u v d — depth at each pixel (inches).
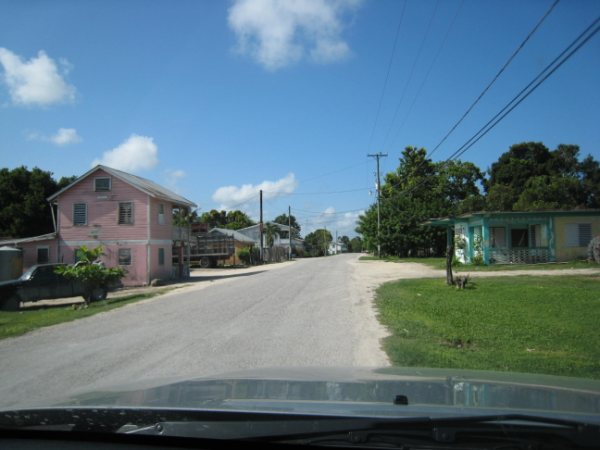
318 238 5364.2
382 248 2106.3
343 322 465.7
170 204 1354.6
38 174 1835.6
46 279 784.9
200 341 397.7
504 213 1266.0
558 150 2332.7
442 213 2025.1
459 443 88.3
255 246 2689.5
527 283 756.0
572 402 104.9
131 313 601.6
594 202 2095.2
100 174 1231.5
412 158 2657.5
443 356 310.8
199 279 1298.0
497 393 114.4
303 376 140.6
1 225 1788.9
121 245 1213.1
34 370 322.0
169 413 99.2
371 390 118.0
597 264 1118.4
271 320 491.8
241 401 106.7
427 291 697.6
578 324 416.5
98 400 115.7
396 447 89.4
